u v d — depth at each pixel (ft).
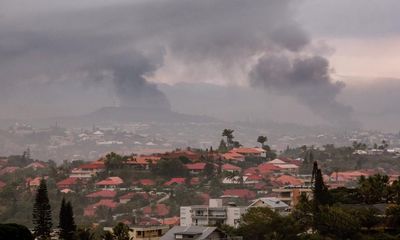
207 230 539.70
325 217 522.88
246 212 619.26
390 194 620.49
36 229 571.28
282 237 527.40
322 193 597.93
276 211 601.21
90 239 565.94
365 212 537.24
